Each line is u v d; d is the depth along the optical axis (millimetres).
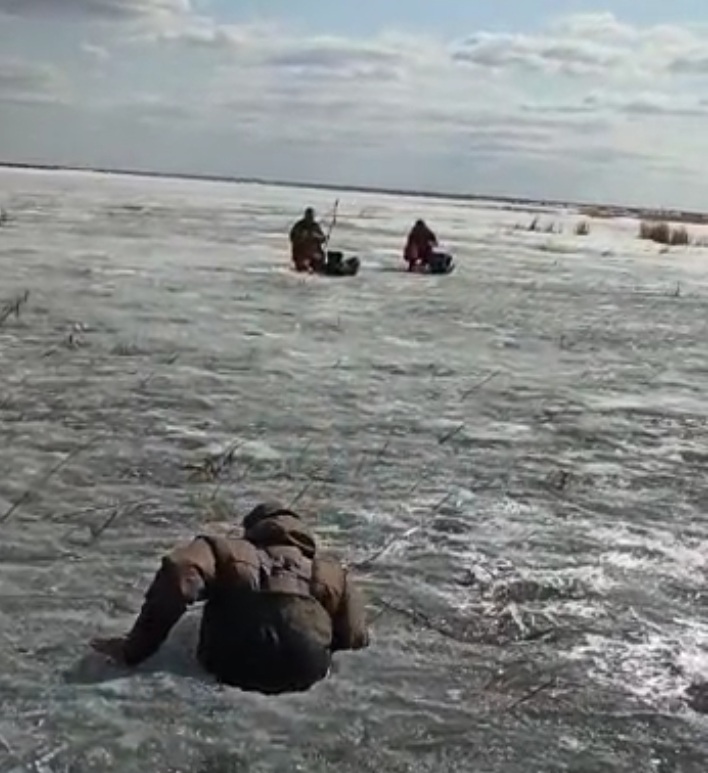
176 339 13898
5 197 53531
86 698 4359
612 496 7910
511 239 47312
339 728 4266
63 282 19594
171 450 8422
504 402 11289
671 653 5172
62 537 6281
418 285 23578
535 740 4293
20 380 10648
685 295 25219
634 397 12086
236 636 4555
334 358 13320
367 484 7848
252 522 5098
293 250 24719
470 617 5473
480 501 7566
